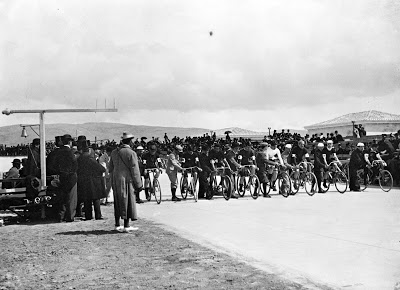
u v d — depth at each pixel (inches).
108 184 560.1
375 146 889.5
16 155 2783.0
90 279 254.1
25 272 275.6
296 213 500.1
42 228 454.6
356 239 348.8
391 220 437.1
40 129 513.3
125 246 343.3
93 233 410.9
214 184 709.3
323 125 2541.8
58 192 502.9
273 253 305.6
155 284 237.9
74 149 589.6
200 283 236.1
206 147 692.1
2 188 545.0
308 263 276.1
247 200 655.8
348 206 552.4
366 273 250.7
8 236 408.5
